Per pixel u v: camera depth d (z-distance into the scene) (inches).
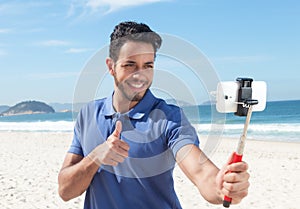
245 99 51.3
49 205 263.7
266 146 644.1
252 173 385.7
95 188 66.7
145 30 58.9
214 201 55.9
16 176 366.6
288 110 1902.1
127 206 65.2
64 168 68.1
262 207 265.4
